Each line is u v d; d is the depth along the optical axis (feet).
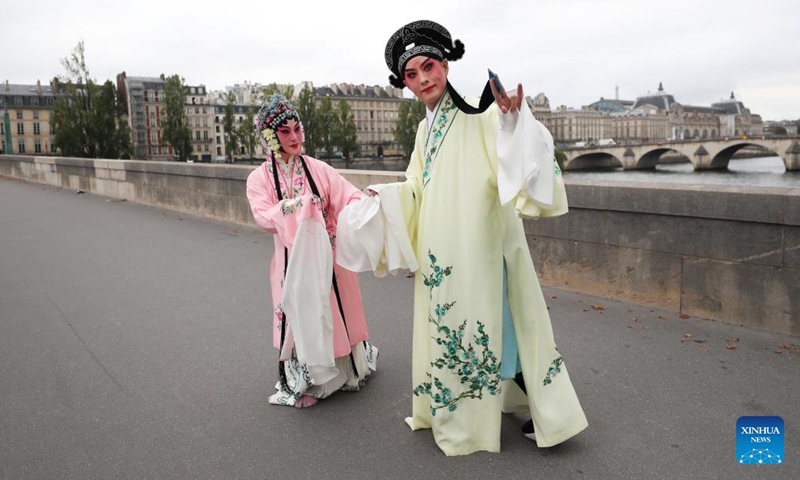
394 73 9.07
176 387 11.91
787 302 12.97
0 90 372.79
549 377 8.70
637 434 9.25
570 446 8.99
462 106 8.41
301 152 10.73
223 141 419.13
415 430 9.66
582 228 16.60
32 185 70.13
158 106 384.68
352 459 8.92
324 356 10.25
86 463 9.13
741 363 11.72
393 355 13.17
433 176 8.64
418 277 9.04
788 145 256.32
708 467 8.32
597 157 366.63
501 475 8.30
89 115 192.75
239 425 10.17
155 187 43.16
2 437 10.03
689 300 14.61
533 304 8.66
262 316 16.52
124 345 14.53
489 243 8.45
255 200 10.77
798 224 12.50
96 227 34.78
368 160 387.75
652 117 629.51
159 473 8.78
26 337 15.43
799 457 8.48
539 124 7.70
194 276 21.59
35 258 26.22
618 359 12.19
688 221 14.38
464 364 8.57
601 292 16.44
